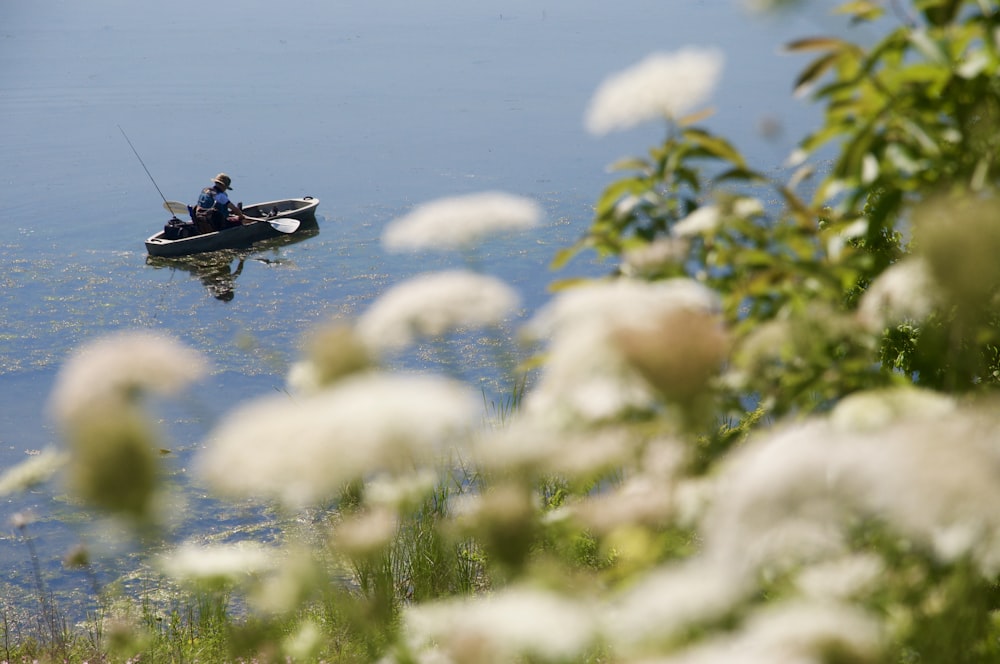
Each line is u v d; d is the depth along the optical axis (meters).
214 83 144.12
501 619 3.87
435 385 3.81
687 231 6.85
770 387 6.07
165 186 76.06
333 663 7.42
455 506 6.65
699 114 7.32
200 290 48.34
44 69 167.75
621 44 196.25
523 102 117.62
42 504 24.56
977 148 5.93
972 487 2.86
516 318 39.00
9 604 19.94
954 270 4.21
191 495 23.02
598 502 5.52
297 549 6.04
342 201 68.31
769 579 4.39
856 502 3.14
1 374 36.75
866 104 6.32
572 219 58.03
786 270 6.42
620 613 4.08
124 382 4.27
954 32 6.20
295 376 5.28
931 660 4.23
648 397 4.88
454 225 5.65
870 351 6.52
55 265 53.31
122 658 12.83
